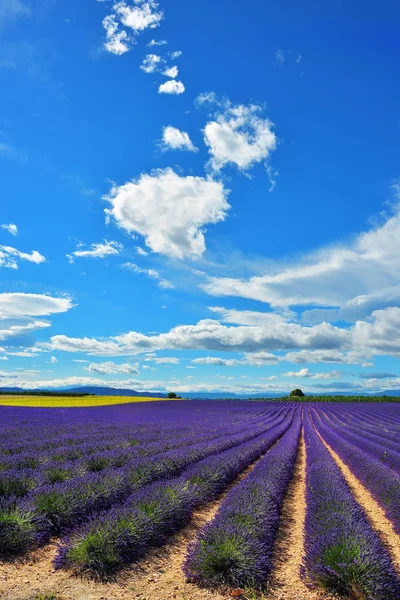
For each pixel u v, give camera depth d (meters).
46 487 7.05
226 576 4.82
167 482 8.18
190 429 20.81
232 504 6.96
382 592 4.47
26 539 5.57
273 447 17.97
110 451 11.88
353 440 19.28
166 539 6.44
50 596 4.24
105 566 4.96
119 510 6.09
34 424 21.64
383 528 7.42
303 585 4.86
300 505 9.00
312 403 67.31
